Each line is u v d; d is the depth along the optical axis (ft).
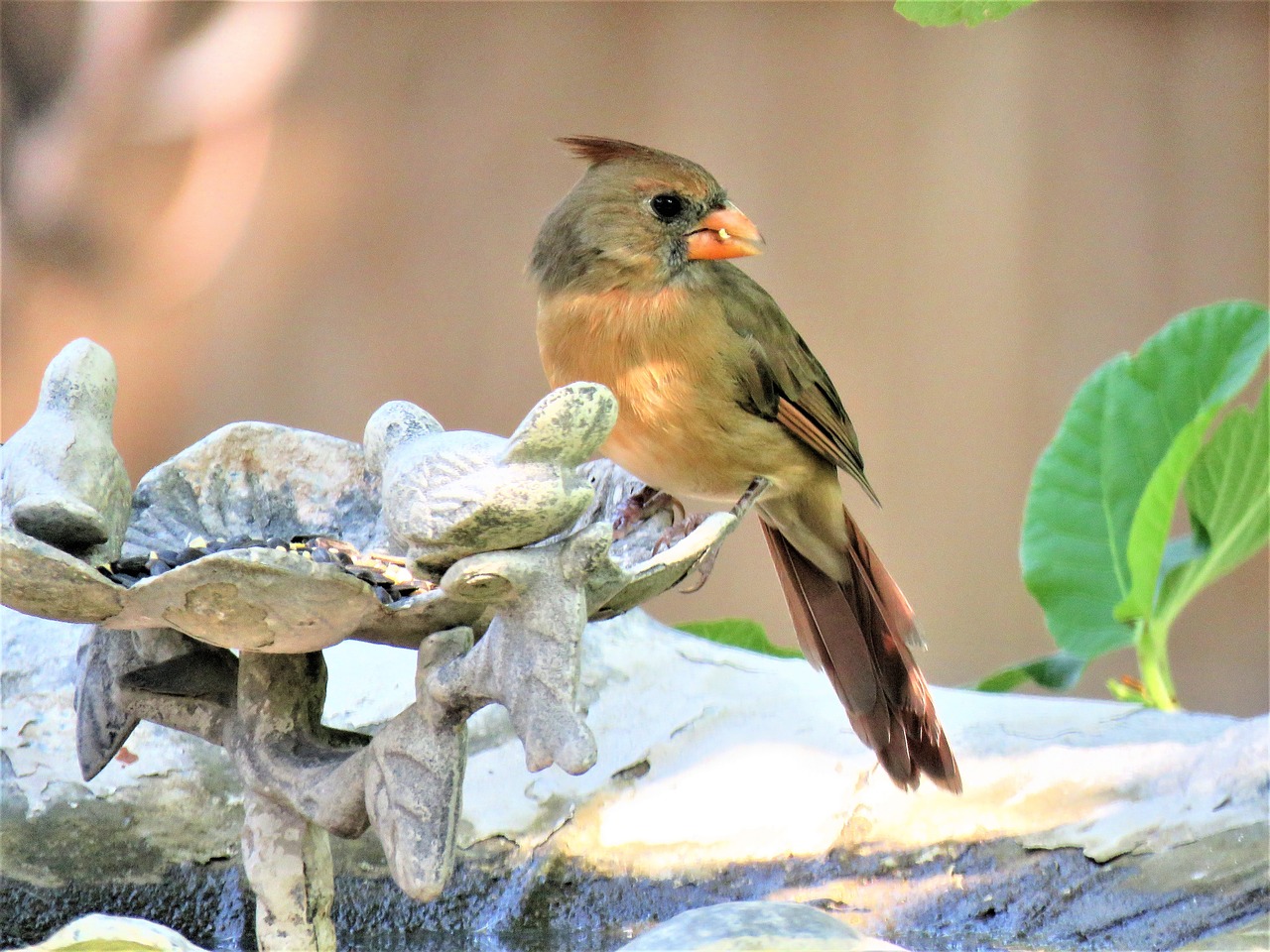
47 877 19.52
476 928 19.84
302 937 15.28
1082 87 54.29
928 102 54.75
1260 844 18.67
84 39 53.31
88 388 15.34
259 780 15.38
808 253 54.85
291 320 55.67
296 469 17.35
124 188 54.34
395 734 14.34
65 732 20.02
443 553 13.25
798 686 22.00
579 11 55.72
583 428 13.15
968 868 19.60
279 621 13.51
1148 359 27.07
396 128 55.72
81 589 13.08
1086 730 20.89
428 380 55.83
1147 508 23.93
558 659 13.25
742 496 25.11
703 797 20.35
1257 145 53.62
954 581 54.34
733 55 55.42
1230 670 52.39
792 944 14.19
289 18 54.75
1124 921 18.75
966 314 54.44
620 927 19.77
